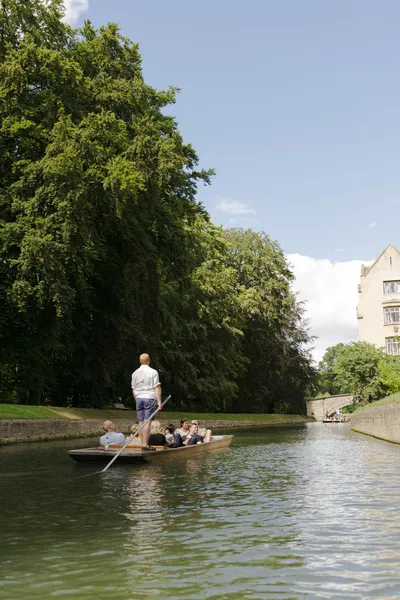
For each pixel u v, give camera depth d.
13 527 5.66
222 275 44.56
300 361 65.12
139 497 7.44
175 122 31.19
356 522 5.70
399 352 53.50
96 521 5.91
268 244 57.19
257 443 18.95
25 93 22.91
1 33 24.08
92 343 31.33
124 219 24.67
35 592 3.78
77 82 23.09
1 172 23.22
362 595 3.68
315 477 9.33
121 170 21.28
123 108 25.53
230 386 50.84
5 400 30.39
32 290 21.27
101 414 29.61
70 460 12.45
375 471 10.02
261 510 6.42
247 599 3.62
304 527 5.51
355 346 38.62
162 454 12.19
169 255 29.94
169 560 4.45
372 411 23.12
